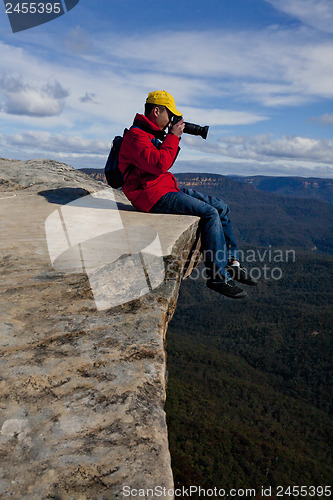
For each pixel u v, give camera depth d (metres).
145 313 1.89
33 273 2.24
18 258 2.45
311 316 162.25
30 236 2.86
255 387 109.50
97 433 1.12
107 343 1.60
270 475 62.91
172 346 141.00
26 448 1.04
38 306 1.84
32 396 1.24
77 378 1.36
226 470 60.81
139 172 3.49
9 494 0.90
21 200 4.18
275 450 71.94
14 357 1.43
